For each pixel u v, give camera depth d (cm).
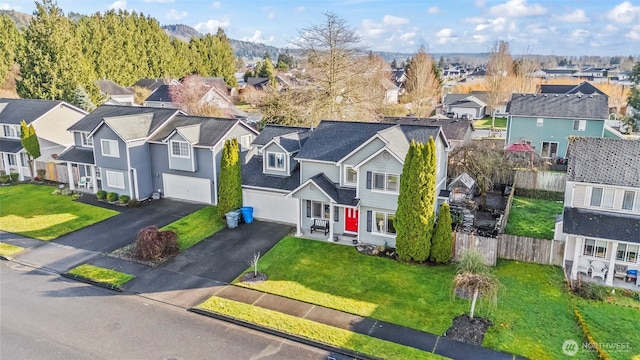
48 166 4069
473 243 2375
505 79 8119
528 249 2384
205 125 3516
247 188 3069
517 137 4747
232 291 2134
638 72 5762
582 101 4625
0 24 7094
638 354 1630
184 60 10738
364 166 2542
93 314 1950
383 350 1669
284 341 1745
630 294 2044
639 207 2186
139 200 3488
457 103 8112
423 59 7712
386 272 2302
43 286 2211
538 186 3616
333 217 2695
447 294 2075
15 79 6600
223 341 1747
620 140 2394
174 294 2117
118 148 3409
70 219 3114
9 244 2705
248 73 12988
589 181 2228
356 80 4634
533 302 1994
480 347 1681
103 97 6388
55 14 5700
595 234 2106
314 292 2109
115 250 2614
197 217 3122
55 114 4341
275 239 2742
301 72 4934
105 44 8556
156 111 3825
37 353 1672
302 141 3200
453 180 3362
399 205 2391
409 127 2816
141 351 1681
